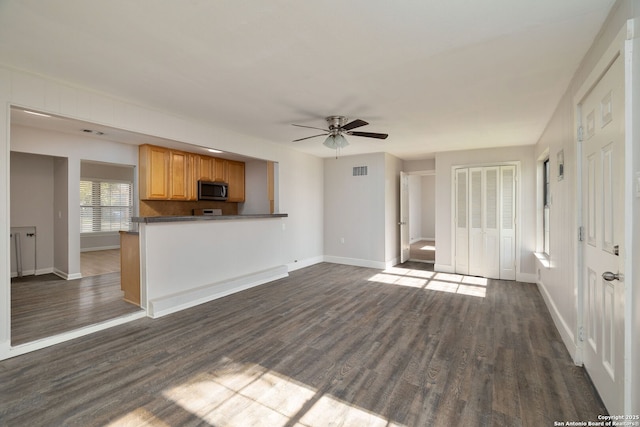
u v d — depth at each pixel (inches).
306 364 96.0
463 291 178.5
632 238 58.4
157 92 117.9
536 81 104.9
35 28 75.8
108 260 261.7
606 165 72.0
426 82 107.1
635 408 57.6
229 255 178.2
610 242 70.1
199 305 152.6
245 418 71.6
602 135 74.2
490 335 117.5
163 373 90.6
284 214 210.5
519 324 128.6
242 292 175.2
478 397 79.2
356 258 254.1
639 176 56.5
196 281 159.6
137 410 74.0
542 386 83.9
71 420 70.3
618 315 64.8
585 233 89.8
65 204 196.9
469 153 221.5
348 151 237.0
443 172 231.6
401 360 98.5
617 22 65.7
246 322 130.3
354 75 102.1
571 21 72.0
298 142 206.5
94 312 134.8
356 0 64.7
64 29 76.3
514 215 205.3
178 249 151.3
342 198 259.6
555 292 130.2
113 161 203.6
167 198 208.1
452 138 186.9
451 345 109.1
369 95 119.3
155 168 202.8
